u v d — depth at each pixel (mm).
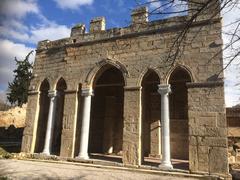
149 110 22922
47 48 20719
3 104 53750
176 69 14930
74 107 17859
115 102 24906
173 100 22812
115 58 17109
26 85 46438
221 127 12883
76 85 18266
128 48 16797
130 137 15148
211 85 13594
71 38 19578
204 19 14508
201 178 12258
